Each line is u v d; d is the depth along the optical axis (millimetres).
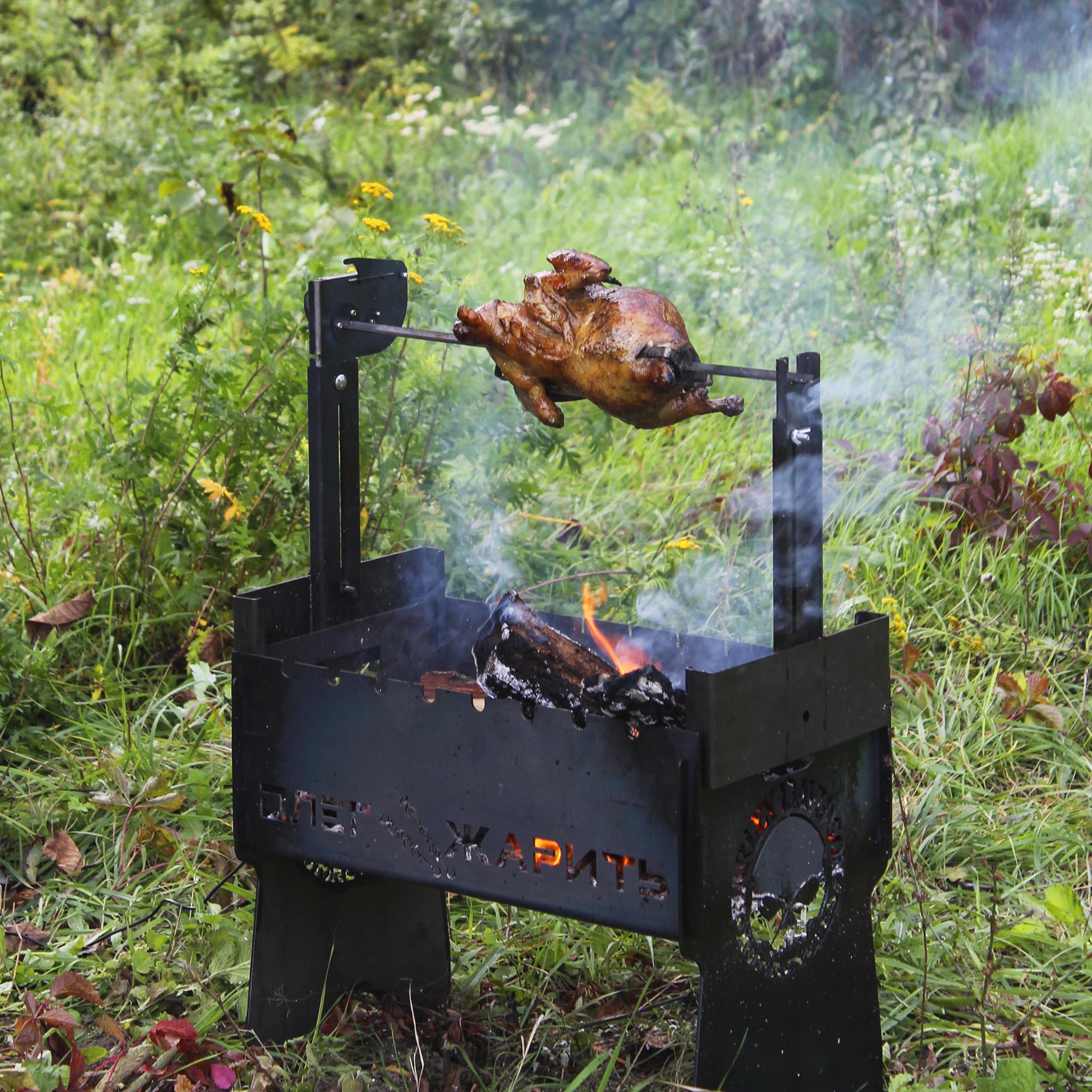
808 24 10320
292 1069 3012
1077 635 4527
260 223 4859
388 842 2834
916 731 4133
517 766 2660
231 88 10633
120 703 4414
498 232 7801
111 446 4770
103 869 3717
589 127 10141
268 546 4816
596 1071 2971
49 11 11812
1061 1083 2879
